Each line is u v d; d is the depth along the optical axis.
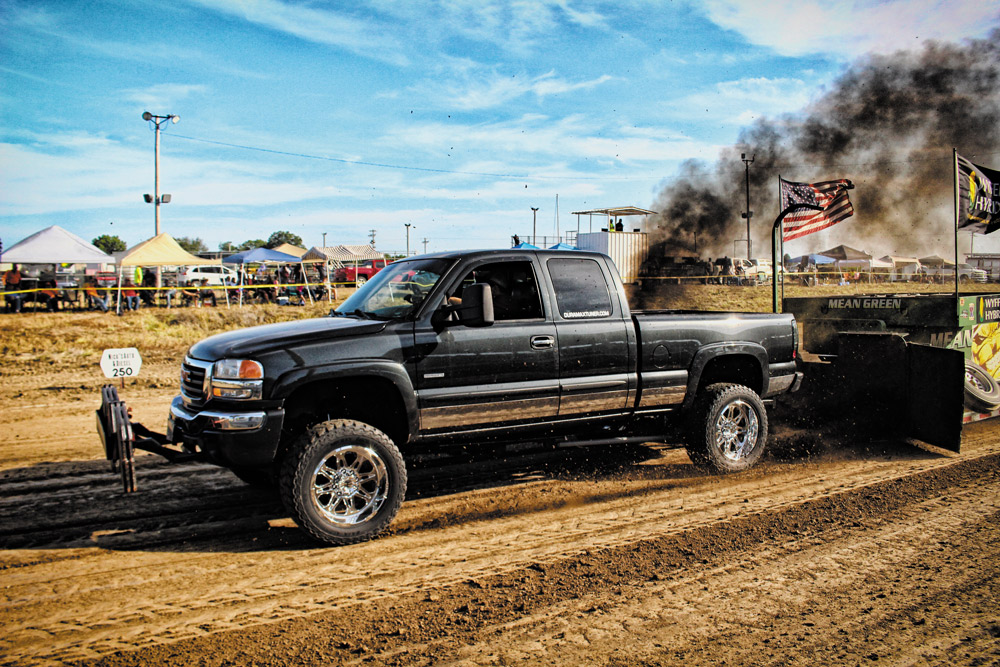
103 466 6.04
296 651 3.01
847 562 3.97
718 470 5.84
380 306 5.02
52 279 22.20
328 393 4.55
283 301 26.56
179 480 5.61
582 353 5.23
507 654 2.99
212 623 3.27
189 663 2.91
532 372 5.00
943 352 6.29
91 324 17.94
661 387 5.61
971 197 7.16
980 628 3.20
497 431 4.98
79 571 3.88
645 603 3.47
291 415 4.42
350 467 4.36
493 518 4.80
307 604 3.47
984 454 6.45
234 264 32.91
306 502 4.13
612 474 5.92
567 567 3.93
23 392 9.97
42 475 5.75
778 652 2.99
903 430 6.63
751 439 6.03
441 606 3.45
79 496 5.20
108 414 4.27
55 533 4.46
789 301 8.40
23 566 3.95
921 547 4.18
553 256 5.30
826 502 5.07
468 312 4.51
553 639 3.12
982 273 30.66
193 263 25.55
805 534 4.43
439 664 2.91
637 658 2.95
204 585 3.70
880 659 2.93
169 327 18.53
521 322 5.01
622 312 5.52
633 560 4.02
